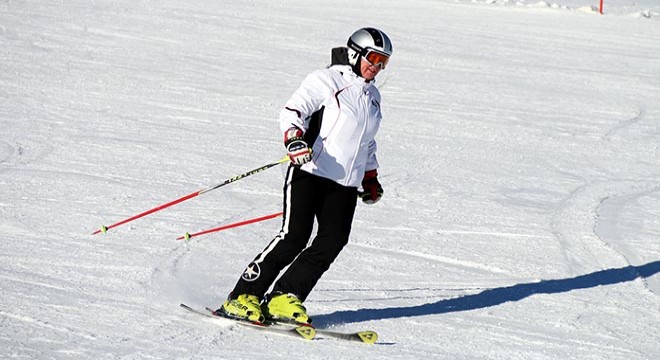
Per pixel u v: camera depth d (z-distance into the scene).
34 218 15.53
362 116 10.70
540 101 30.48
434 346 10.78
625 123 28.05
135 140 22.12
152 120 24.42
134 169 19.50
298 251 10.90
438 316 11.98
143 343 10.11
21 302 11.23
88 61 31.91
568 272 14.44
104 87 28.08
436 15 50.56
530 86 32.91
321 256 10.83
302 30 41.84
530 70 36.00
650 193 20.41
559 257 15.25
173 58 33.53
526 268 14.55
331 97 10.61
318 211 10.94
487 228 16.80
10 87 27.08
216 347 10.16
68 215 15.86
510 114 28.25
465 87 31.94
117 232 15.02
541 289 13.48
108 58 32.69
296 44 38.22
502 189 19.98
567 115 28.67
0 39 34.44
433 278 13.75
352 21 45.78
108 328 10.55
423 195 18.95
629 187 20.86
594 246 16.00
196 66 32.41
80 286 12.15
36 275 12.48
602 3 58.09
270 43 38.03
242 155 21.34
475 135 25.31
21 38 34.97
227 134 23.39
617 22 51.84
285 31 41.25
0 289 11.70
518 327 11.72
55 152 20.48
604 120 28.28
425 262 14.55
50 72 29.64
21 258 13.25
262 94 28.58
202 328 10.80
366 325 11.45
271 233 15.57
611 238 16.66
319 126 10.68
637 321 12.23
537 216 17.88
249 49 36.41
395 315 11.92
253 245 14.79
